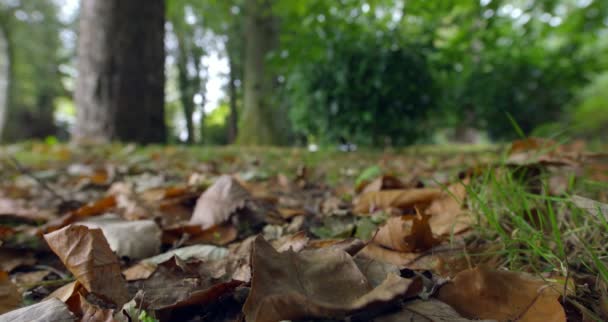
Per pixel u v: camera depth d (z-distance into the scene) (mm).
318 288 754
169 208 1807
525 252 1033
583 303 846
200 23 13992
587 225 1076
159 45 6859
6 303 882
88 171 3246
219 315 856
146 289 950
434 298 833
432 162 3525
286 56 6191
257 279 744
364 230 1432
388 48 5398
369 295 679
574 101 8133
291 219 1706
